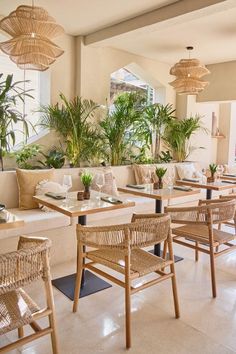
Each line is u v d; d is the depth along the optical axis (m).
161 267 2.21
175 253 3.66
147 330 2.16
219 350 1.98
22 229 2.94
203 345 2.02
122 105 5.39
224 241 2.82
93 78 5.47
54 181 3.91
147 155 6.32
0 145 3.96
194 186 4.37
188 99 7.06
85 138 4.95
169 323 2.25
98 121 5.57
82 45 5.23
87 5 3.99
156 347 1.99
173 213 2.82
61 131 4.93
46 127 5.02
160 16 4.04
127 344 1.97
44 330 1.65
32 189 3.54
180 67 4.61
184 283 2.91
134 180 5.05
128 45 5.57
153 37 5.09
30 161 4.95
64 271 3.06
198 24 4.46
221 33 4.82
